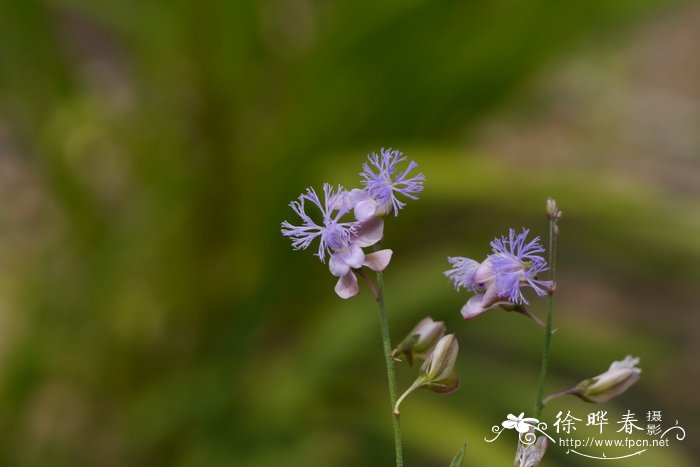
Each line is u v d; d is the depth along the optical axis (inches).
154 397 18.0
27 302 19.9
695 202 18.9
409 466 19.0
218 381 17.6
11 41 20.2
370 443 18.5
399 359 7.9
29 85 20.6
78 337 19.3
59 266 20.5
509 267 7.6
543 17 19.6
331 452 17.2
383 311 7.6
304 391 17.4
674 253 21.8
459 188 17.4
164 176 19.6
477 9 19.1
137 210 20.0
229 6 18.6
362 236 7.6
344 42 18.9
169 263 19.7
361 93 19.1
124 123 20.1
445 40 19.1
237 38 19.1
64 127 19.5
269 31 20.1
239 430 17.4
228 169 19.4
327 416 18.1
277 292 19.4
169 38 19.7
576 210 17.9
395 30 18.7
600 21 20.6
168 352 20.0
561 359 21.4
